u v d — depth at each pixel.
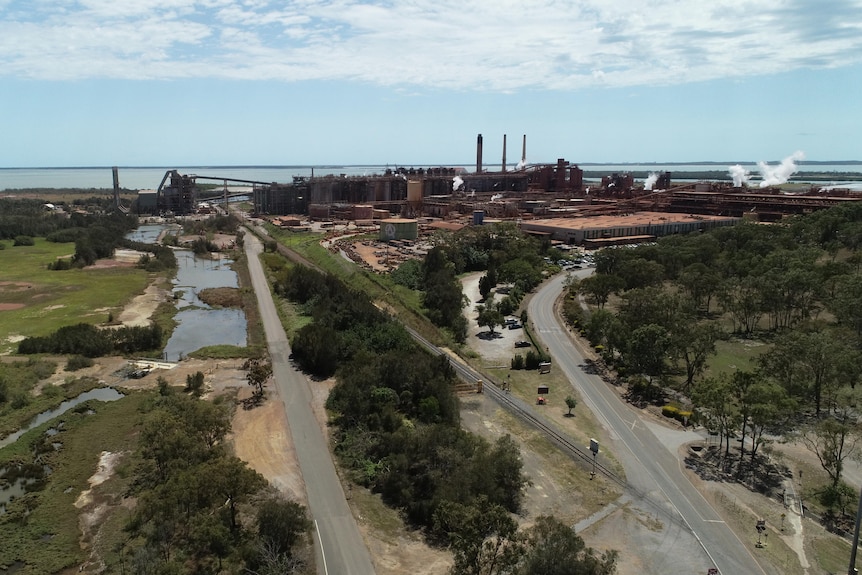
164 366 122.00
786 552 62.88
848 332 115.44
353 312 135.62
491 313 142.12
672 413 95.19
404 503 71.25
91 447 86.50
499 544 52.62
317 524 66.88
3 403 102.00
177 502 62.81
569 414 96.94
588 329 134.62
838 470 71.81
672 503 71.69
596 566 51.56
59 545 64.19
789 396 88.00
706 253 194.12
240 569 57.97
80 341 128.38
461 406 99.31
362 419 89.50
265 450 84.44
